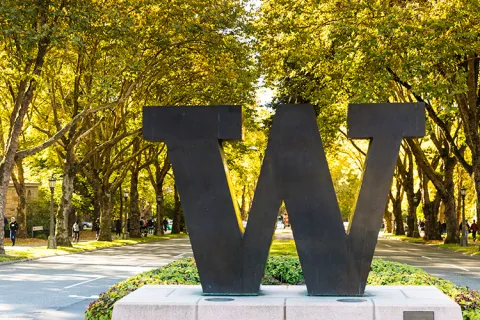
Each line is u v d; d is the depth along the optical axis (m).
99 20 26.48
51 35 24.34
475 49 24.67
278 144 9.78
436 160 48.22
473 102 30.31
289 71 34.25
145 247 41.16
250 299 9.20
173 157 9.92
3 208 29.08
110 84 29.02
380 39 23.80
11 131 29.08
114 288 10.60
